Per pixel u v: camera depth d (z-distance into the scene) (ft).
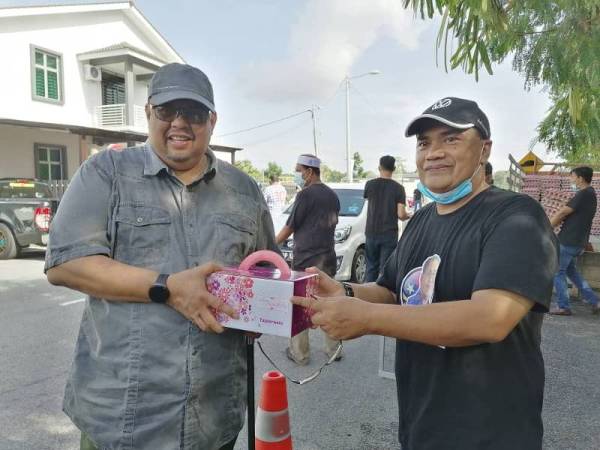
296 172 14.80
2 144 49.06
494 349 4.29
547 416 10.07
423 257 4.90
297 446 8.86
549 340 15.17
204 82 4.90
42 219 30.96
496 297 3.95
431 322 3.98
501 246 4.11
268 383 6.05
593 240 28.35
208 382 4.73
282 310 4.21
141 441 4.55
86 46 59.00
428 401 4.52
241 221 5.23
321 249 13.34
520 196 4.44
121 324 4.60
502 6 7.32
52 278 4.65
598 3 6.72
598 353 13.94
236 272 4.56
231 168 5.56
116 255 4.74
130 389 4.55
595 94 8.93
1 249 31.35
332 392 11.13
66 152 55.36
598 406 10.53
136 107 59.67
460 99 4.72
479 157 4.69
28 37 51.72
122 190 4.75
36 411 10.10
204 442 4.75
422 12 7.82
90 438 4.71
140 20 65.98
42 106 53.26
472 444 4.23
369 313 4.09
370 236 19.58
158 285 4.36
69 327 16.02
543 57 7.50
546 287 4.00
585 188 17.72
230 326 4.42
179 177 5.03
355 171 140.15
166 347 4.57
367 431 9.41
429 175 4.74
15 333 15.35
